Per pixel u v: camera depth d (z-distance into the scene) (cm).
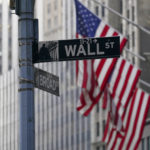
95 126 8438
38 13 10350
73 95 8981
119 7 7469
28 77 1380
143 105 3944
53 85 1476
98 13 7819
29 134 1359
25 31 1395
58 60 1412
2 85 11538
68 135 9162
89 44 1416
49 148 9719
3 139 11319
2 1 12306
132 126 3934
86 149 8638
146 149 6625
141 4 6969
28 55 1388
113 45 1412
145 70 6700
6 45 11825
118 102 3747
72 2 9175
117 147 3969
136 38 6956
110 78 3728
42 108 10044
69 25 9200
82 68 3659
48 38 9988
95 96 3653
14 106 10875
